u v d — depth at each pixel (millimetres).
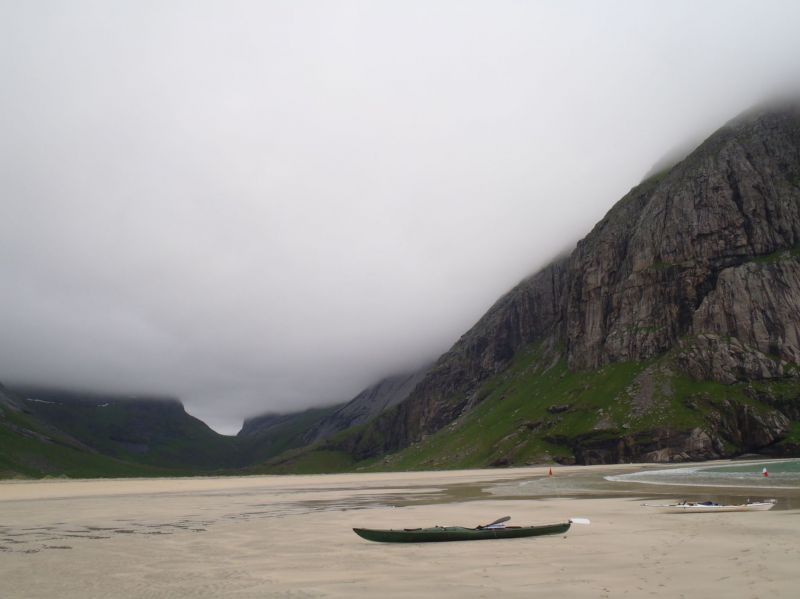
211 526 43000
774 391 179375
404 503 61438
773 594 17625
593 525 35938
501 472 165250
